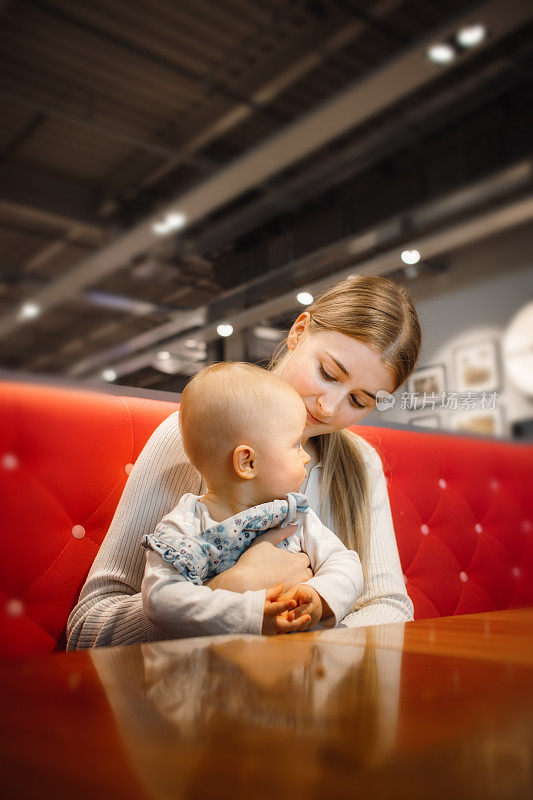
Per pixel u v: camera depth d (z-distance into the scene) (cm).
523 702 29
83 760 22
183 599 68
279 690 31
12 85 503
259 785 19
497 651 41
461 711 27
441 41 358
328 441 108
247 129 559
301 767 21
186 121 551
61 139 581
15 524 95
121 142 586
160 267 725
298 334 105
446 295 603
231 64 482
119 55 473
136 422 109
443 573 150
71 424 103
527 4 334
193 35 455
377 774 20
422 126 532
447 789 19
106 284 784
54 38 454
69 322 920
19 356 1061
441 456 160
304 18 438
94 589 85
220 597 67
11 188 637
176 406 117
